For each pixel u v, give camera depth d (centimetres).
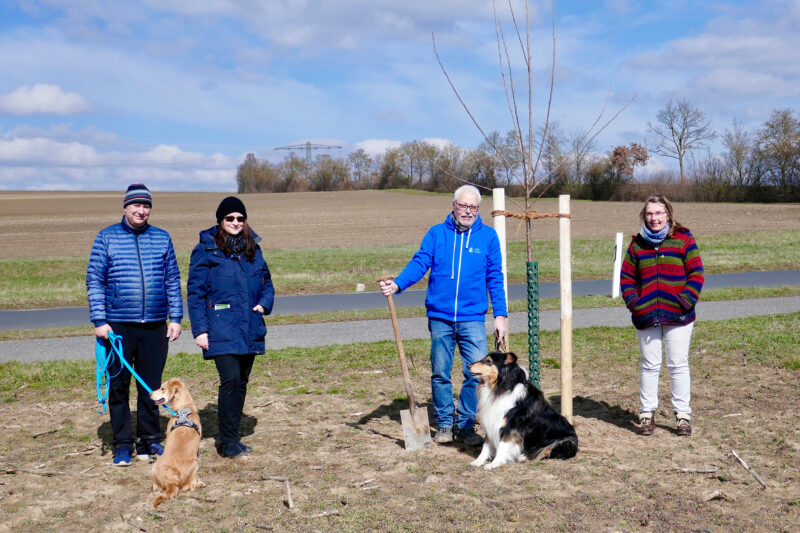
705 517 389
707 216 4481
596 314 1285
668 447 523
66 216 5691
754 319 1117
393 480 463
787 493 423
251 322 520
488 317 1315
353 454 525
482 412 498
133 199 502
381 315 1334
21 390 768
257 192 12531
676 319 542
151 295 509
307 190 12325
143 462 520
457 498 425
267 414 656
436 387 553
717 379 742
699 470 464
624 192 7156
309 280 2052
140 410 524
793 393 671
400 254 2727
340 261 2520
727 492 426
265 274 540
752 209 5091
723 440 537
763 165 6569
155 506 418
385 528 382
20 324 1416
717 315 1217
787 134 6397
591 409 649
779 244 2731
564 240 553
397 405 686
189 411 456
